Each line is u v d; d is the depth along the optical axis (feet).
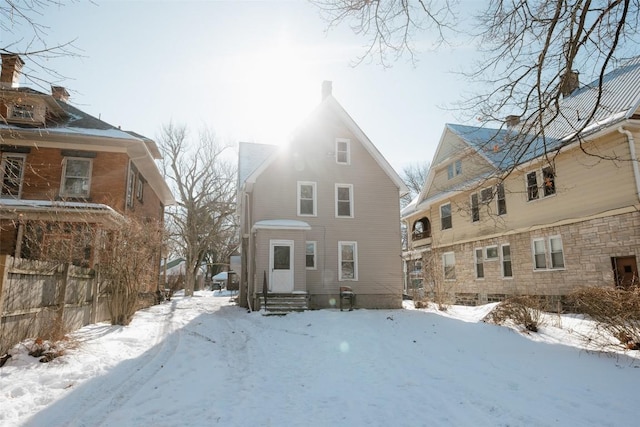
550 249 54.75
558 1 16.69
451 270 77.51
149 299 68.69
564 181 52.47
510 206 62.18
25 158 55.98
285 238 57.06
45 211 48.91
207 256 184.75
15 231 50.06
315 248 60.85
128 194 60.49
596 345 26.03
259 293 54.75
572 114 52.75
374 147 65.21
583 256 49.49
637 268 43.27
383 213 64.44
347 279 61.26
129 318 40.45
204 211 123.75
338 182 63.72
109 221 51.55
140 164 67.67
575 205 50.80
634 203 43.50
